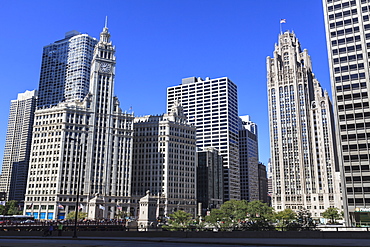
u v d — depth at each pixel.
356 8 151.12
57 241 51.66
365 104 140.12
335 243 43.53
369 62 143.25
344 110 143.50
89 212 181.12
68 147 196.88
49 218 184.88
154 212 135.38
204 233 58.09
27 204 193.00
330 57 152.00
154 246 41.12
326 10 158.00
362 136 137.50
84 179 196.75
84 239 56.91
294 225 83.62
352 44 148.50
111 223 130.00
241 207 168.75
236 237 56.88
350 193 134.38
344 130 141.62
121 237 60.06
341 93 145.88
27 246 40.06
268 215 163.50
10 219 134.50
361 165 135.00
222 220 165.62
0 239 57.59
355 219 131.62
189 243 47.69
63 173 192.38
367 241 47.06
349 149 138.62
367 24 147.12
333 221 191.38
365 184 132.50
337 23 154.00
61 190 189.75
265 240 50.06
